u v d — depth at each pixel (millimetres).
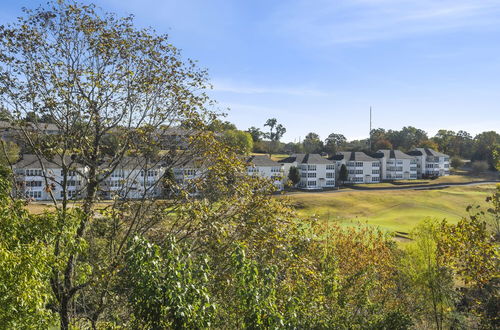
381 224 51250
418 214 61844
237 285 8602
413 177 119688
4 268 7676
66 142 12477
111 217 12391
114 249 12734
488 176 117125
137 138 13891
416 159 122375
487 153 130750
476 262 12945
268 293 7648
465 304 22219
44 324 8945
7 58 12211
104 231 13023
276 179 13234
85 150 13516
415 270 22828
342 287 14914
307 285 11828
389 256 22062
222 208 12133
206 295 7027
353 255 19406
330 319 12320
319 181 102938
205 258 7504
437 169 120375
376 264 19953
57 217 9820
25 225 9219
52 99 12352
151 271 6863
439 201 76500
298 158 105438
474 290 17250
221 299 9883
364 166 112000
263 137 159875
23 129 12633
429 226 22094
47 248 9328
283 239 11242
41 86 12625
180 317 6777
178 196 12391
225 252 10609
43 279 9148
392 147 145750
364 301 15344
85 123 13227
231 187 12844
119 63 13062
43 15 12781
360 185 106375
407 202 75250
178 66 13656
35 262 8375
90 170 12922
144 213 13031
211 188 12906
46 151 12250
